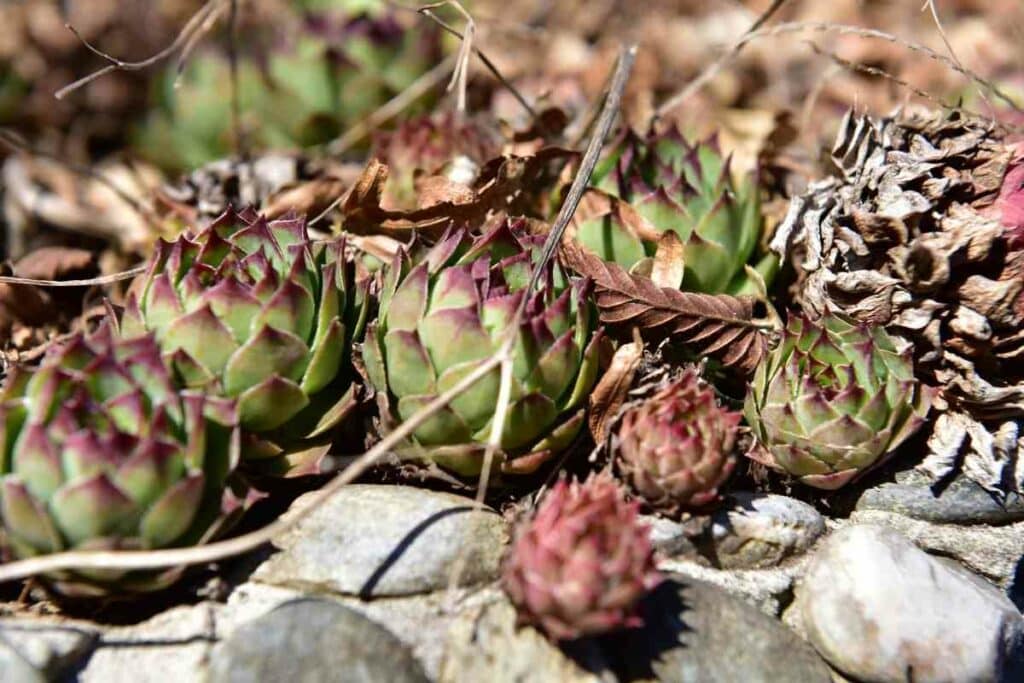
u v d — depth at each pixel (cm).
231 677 41
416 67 56
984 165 46
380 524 43
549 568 41
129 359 42
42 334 51
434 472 45
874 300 46
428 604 43
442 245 45
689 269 48
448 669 42
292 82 55
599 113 52
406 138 51
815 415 45
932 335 46
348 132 56
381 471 45
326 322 44
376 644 42
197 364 43
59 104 58
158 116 57
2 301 50
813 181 50
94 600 43
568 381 44
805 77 60
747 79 60
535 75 60
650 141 49
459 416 43
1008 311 45
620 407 45
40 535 41
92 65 58
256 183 52
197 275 44
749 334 47
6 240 55
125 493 41
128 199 53
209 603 43
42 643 42
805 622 45
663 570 44
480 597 43
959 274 46
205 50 56
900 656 44
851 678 44
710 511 44
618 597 41
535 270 44
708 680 42
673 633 43
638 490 44
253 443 44
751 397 46
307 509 42
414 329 44
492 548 44
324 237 49
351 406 44
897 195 46
